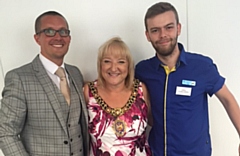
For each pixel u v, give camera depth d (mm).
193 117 1557
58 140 1423
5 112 1326
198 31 1989
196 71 1549
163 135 1607
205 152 1637
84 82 1827
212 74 1562
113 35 1950
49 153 1424
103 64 1602
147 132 1997
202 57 1594
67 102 1475
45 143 1422
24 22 1877
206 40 2004
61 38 1461
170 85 1564
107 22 1932
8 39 1894
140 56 2004
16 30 1885
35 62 1470
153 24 1476
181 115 1551
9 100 1328
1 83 1956
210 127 2172
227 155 2215
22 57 1929
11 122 1323
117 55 1575
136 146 1593
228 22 1982
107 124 1558
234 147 2209
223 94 1629
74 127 1483
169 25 1457
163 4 1516
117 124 1556
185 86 1539
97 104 1596
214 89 1584
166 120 1578
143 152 1622
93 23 1923
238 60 2051
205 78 1551
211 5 1954
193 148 1582
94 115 1583
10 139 1312
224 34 2000
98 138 1566
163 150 1619
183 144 1572
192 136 1563
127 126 1562
